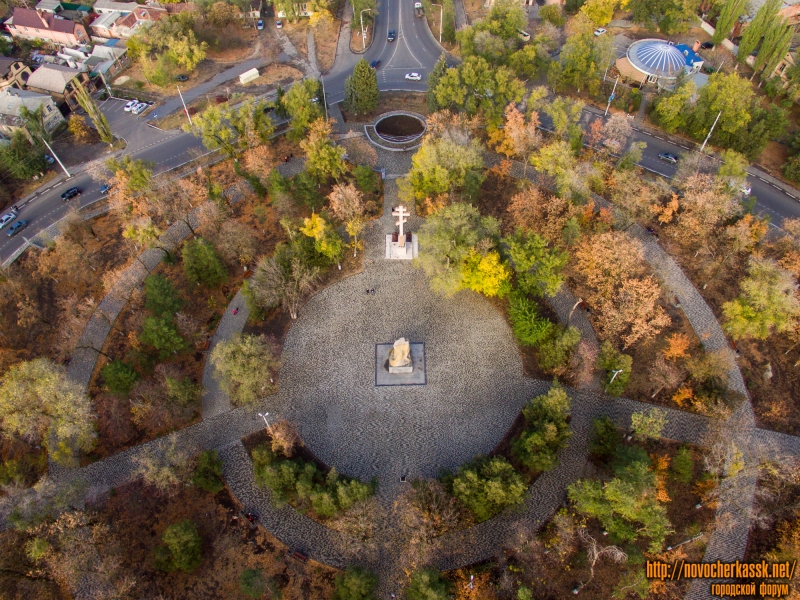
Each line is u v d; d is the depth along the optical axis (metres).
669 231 104.06
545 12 155.88
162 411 79.25
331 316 95.94
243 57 160.62
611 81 144.50
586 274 93.69
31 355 93.38
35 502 67.56
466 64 117.94
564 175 96.50
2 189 118.75
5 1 173.25
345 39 165.62
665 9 156.75
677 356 87.94
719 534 72.06
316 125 110.12
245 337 81.31
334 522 74.19
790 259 89.31
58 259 100.88
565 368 84.75
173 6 175.50
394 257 104.50
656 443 80.06
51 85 142.25
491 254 86.44
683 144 125.50
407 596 67.50
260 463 75.44
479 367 89.06
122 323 96.38
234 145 127.25
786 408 83.25
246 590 65.31
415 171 105.19
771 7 129.62
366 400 85.69
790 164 115.56
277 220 110.75
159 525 74.56
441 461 79.31
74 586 70.00
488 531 73.12
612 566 69.31
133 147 132.12
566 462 79.06
